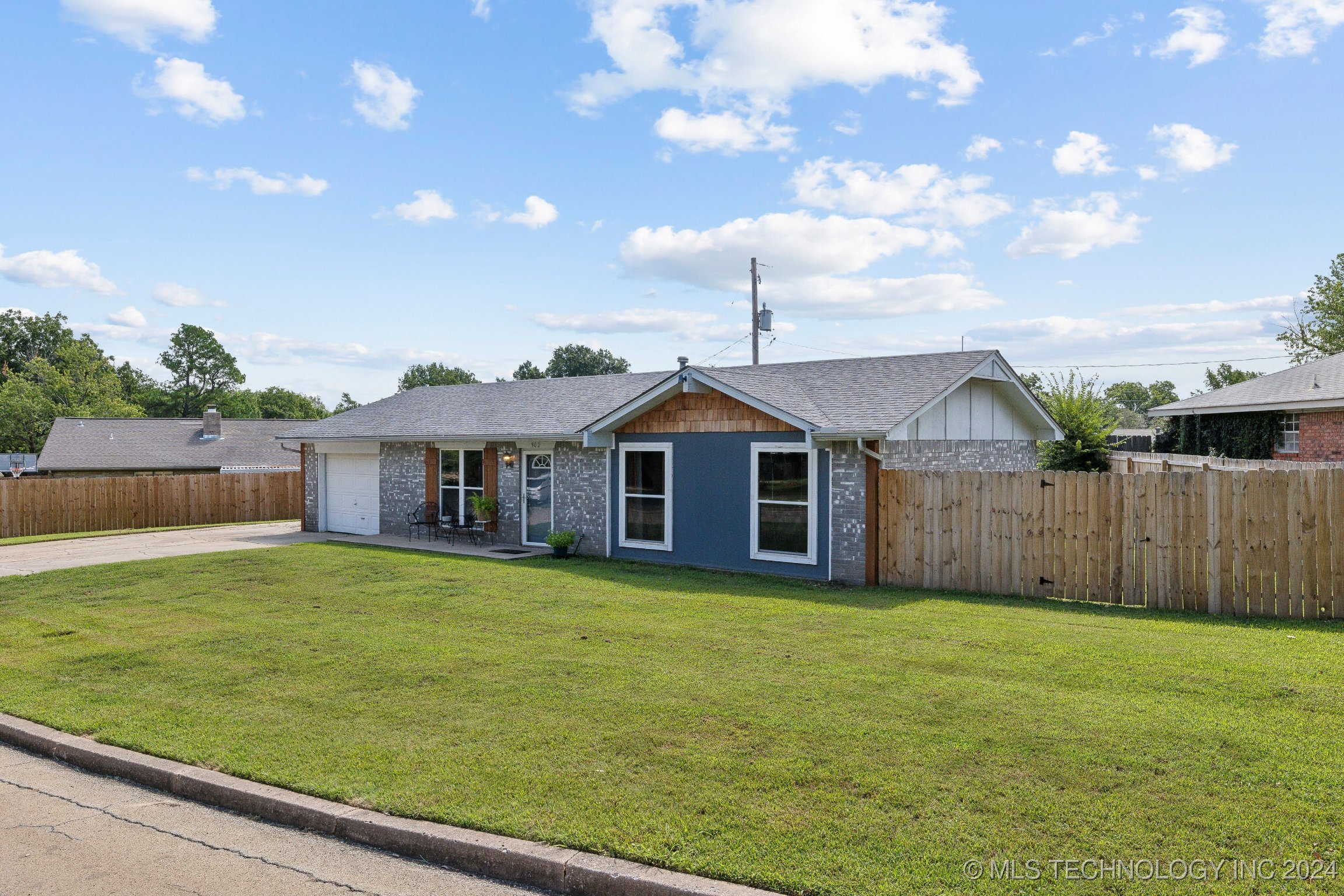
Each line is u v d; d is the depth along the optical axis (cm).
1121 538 1101
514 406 2016
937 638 892
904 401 1362
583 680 757
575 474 1716
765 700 687
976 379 1600
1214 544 1038
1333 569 979
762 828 466
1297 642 857
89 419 4234
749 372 1633
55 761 641
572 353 6562
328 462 2305
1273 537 1006
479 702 700
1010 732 599
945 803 491
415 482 2073
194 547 1938
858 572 1306
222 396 7825
